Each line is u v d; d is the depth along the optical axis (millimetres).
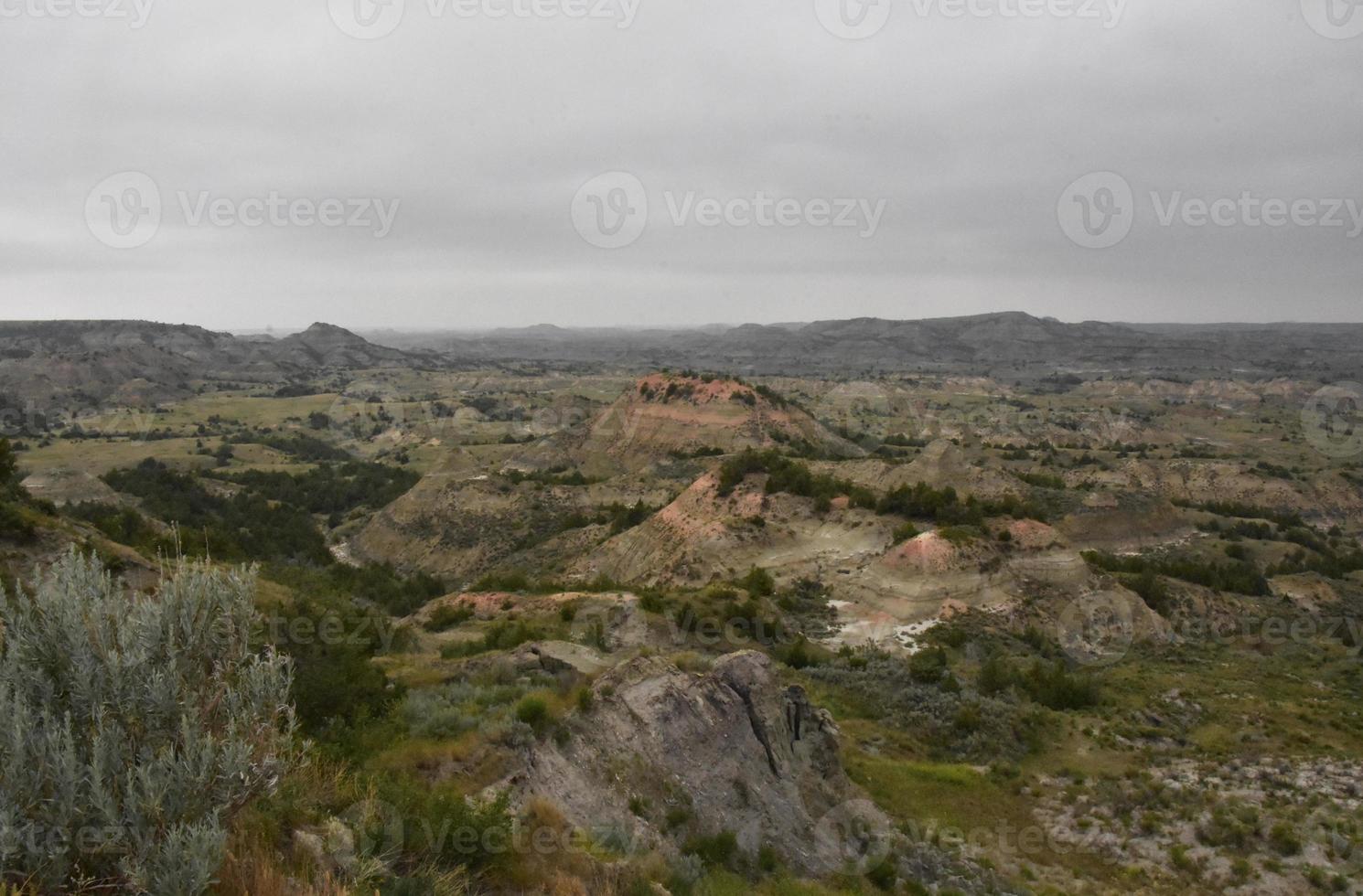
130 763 5152
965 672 33875
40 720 5113
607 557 62812
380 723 12812
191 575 6086
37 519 21281
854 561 51062
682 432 105375
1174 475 100500
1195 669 38500
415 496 86812
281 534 68000
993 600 44719
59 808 4691
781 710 19094
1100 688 32812
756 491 61906
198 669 5910
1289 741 26922
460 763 11711
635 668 16859
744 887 12898
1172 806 21625
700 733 15992
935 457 83188
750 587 46000
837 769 19844
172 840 4805
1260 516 85500
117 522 33750
